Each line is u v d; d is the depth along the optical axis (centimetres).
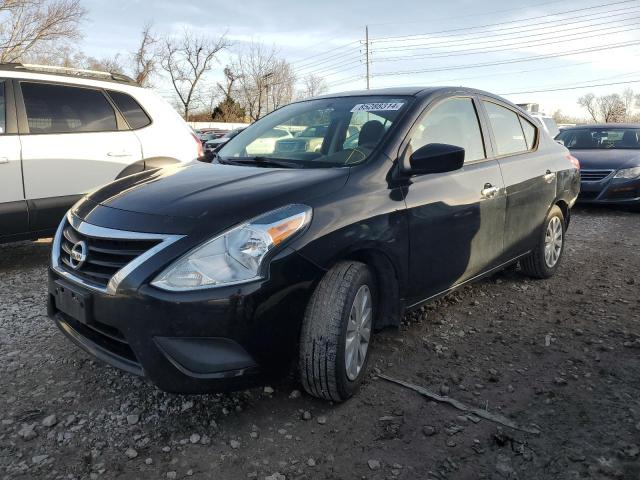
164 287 244
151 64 5175
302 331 272
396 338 373
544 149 501
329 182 293
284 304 257
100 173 550
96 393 299
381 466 242
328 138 358
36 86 522
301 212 269
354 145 339
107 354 268
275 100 5703
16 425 269
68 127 536
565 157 527
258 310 249
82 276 273
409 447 255
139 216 268
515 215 432
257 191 278
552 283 500
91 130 550
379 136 337
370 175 311
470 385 312
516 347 362
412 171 326
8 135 495
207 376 245
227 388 251
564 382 313
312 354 271
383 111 359
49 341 364
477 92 427
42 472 236
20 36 3503
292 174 306
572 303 447
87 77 563
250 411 283
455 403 291
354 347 289
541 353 353
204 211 261
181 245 248
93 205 301
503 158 430
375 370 328
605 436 262
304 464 243
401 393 302
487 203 391
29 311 419
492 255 411
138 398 295
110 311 255
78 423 271
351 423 274
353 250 284
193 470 238
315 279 268
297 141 367
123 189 312
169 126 616
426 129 357
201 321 242
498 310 430
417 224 326
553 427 271
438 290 362
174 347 243
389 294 323
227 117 5556
